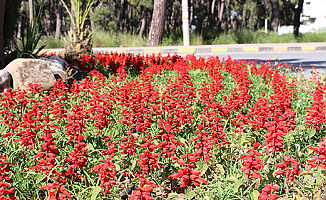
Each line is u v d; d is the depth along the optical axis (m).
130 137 2.36
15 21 8.49
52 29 37.12
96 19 30.83
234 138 3.01
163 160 2.67
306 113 3.80
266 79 5.37
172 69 6.81
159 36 15.50
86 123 3.38
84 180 2.29
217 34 19.69
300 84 5.34
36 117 2.94
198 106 3.89
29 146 2.30
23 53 5.73
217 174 2.66
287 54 12.09
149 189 1.72
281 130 2.21
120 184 2.39
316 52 12.48
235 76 5.46
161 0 15.11
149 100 3.85
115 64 6.84
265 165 2.48
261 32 18.97
